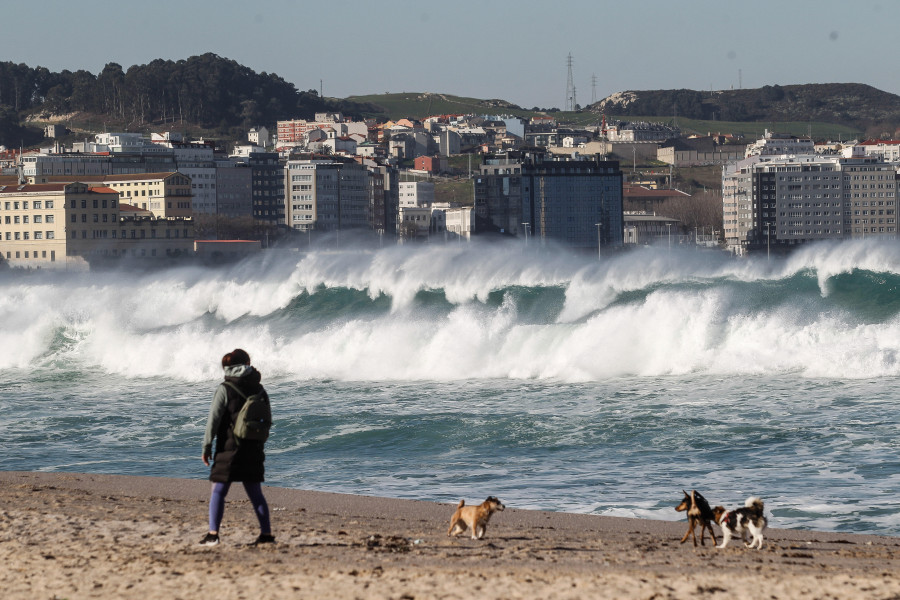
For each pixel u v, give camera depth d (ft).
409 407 179.11
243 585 59.93
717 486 117.60
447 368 221.25
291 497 107.96
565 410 171.32
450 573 63.26
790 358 206.39
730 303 231.71
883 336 210.79
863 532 97.19
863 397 172.76
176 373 238.89
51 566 65.51
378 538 77.82
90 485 113.80
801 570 68.08
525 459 137.28
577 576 62.59
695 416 161.38
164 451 147.54
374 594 57.88
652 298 227.20
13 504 96.89
